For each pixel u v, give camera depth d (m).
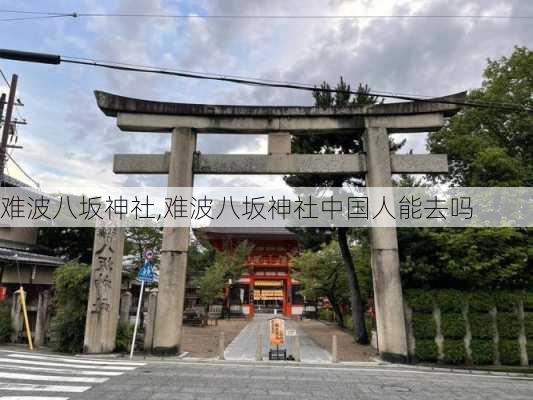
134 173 14.69
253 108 14.99
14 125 22.98
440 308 13.41
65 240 27.77
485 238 13.47
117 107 14.71
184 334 21.38
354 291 19.69
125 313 14.37
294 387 8.59
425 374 11.01
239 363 12.20
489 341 13.16
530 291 13.88
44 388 7.75
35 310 15.59
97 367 10.35
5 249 22.08
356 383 9.25
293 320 37.91
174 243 13.84
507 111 19.17
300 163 14.63
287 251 43.03
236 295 42.06
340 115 14.91
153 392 7.67
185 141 14.66
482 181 16.50
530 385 9.77
